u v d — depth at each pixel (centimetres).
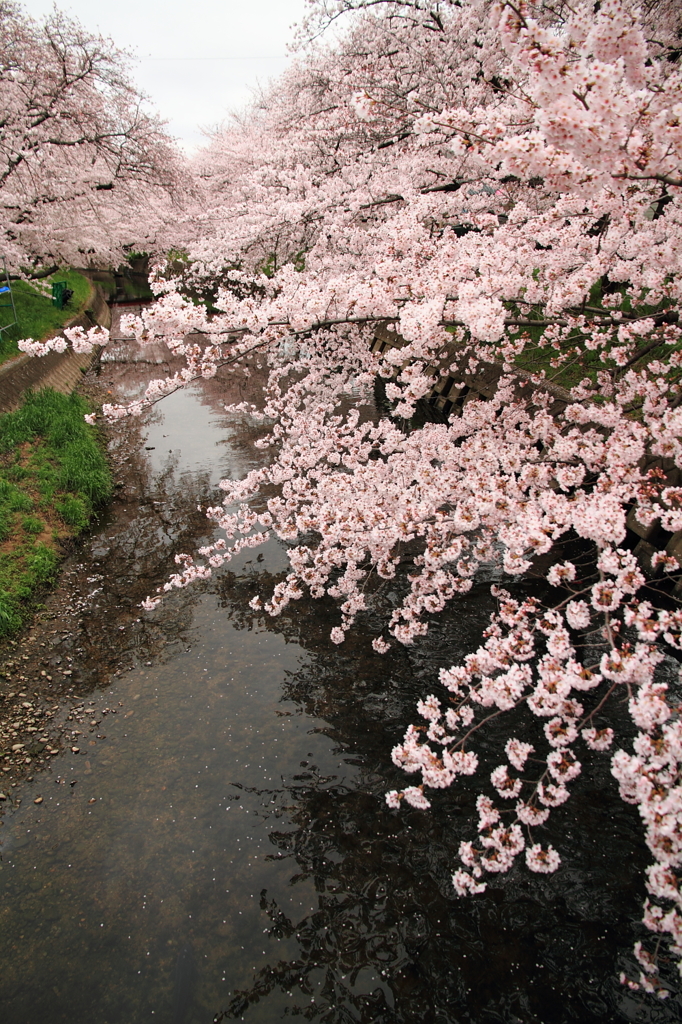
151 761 449
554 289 423
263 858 379
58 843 392
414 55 845
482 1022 299
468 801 408
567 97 217
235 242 980
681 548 548
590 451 378
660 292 430
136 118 1523
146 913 351
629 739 439
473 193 689
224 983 318
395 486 487
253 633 584
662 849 243
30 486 809
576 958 322
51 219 1498
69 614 620
